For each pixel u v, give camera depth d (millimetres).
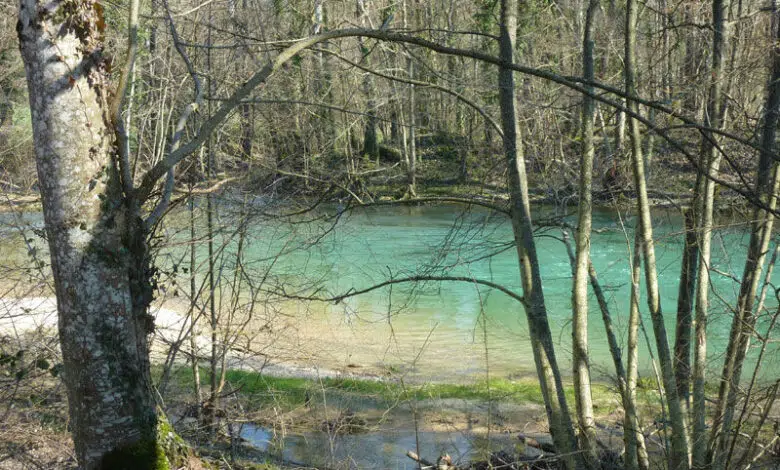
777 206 7148
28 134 12742
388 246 20109
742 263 14086
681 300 7461
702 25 7246
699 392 7176
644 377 10977
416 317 15734
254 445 8453
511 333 14031
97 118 4520
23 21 4352
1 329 9125
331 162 13805
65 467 6117
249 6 8969
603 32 9391
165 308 13086
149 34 9344
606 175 8133
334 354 13039
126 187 4762
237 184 8188
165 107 9477
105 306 4523
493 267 20188
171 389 9039
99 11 4562
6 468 5980
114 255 4562
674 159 9750
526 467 7473
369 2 14547
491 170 8016
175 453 5035
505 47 6656
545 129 8812
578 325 6918
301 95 10758
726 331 9070
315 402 10352
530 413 10430
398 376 12141
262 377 11023
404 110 26984
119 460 4547
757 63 7090
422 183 29000
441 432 9562
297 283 10750
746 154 7656
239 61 8922
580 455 6781
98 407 4512
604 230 7410
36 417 6855
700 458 7008
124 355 4602
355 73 12844
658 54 8703
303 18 10727
